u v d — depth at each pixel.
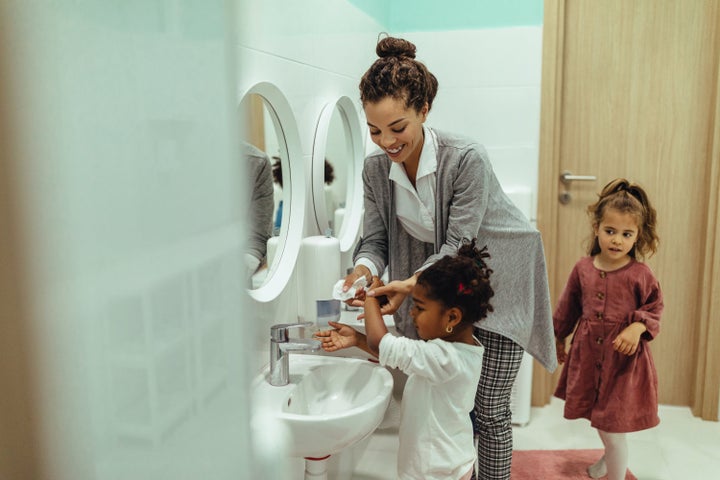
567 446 2.47
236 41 0.25
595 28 2.56
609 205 1.97
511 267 1.58
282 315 1.57
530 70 2.54
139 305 0.24
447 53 2.62
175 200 0.24
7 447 0.26
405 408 1.42
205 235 0.24
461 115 2.64
